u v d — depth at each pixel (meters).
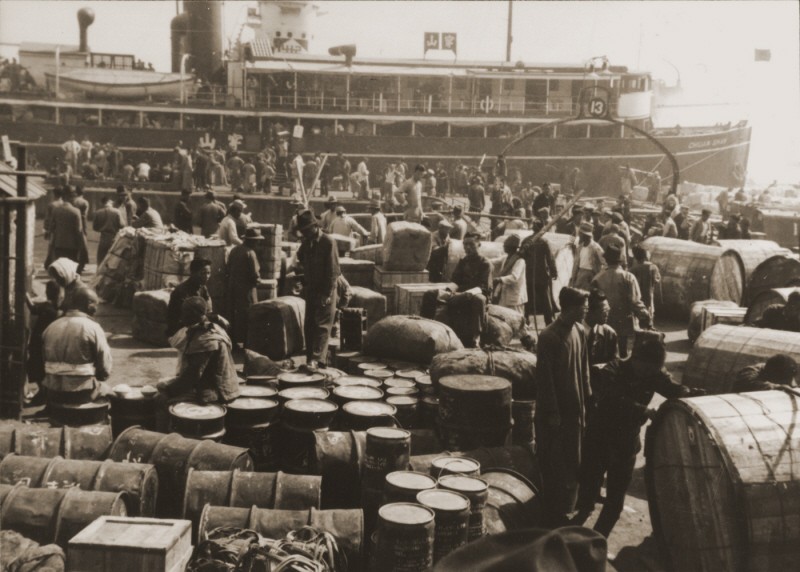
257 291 13.57
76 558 4.88
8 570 5.14
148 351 12.73
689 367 9.45
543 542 1.95
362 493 6.60
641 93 41.28
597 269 15.18
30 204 10.16
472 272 11.55
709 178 44.94
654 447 6.49
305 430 7.33
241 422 7.51
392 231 14.52
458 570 1.93
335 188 38.00
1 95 37.47
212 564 5.12
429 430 7.87
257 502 6.06
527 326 13.44
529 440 8.31
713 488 5.78
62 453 6.90
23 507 5.66
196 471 6.29
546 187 24.31
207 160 33.94
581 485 6.87
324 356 10.56
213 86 39.34
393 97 40.34
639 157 42.34
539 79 40.41
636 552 6.78
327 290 10.52
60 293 9.66
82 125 38.19
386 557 5.30
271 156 36.16
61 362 8.34
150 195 32.12
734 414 5.84
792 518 5.50
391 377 9.34
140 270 15.93
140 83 38.94
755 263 16.64
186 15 41.84
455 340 10.26
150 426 8.09
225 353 7.93
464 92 40.84
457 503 5.64
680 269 16.56
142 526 5.20
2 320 9.30
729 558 5.66
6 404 9.30
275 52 39.94
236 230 15.28
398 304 12.95
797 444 5.67
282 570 4.95
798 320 10.02
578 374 7.12
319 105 39.47
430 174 34.41
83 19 40.09
